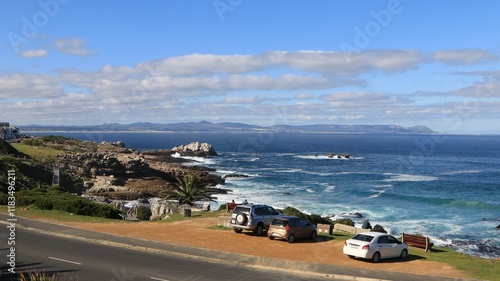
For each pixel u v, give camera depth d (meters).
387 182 100.12
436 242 46.06
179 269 19.95
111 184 85.50
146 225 32.94
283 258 23.45
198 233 29.92
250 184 95.00
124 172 96.31
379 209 65.75
